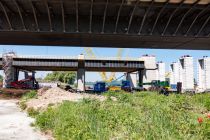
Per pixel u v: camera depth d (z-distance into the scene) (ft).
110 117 53.67
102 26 216.95
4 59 321.93
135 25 221.66
